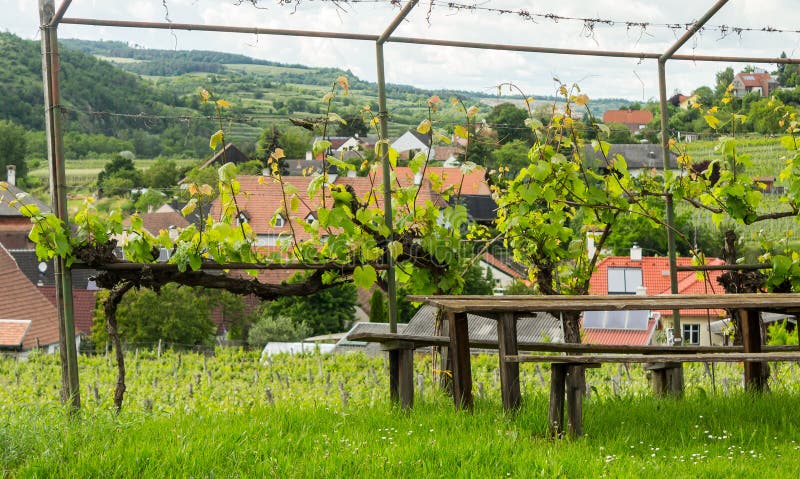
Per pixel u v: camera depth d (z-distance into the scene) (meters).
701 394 8.15
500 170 10.47
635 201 10.16
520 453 5.92
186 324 41.75
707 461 5.80
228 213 8.81
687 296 7.36
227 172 8.66
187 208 8.70
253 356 27.03
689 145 10.61
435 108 9.38
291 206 8.96
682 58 10.31
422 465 5.68
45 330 45.69
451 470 5.59
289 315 48.00
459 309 6.56
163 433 6.63
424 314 29.44
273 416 7.21
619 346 8.23
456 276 9.54
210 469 5.63
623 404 7.66
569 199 10.08
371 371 19.45
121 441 6.34
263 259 8.91
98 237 8.49
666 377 8.38
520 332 27.16
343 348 30.64
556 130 10.02
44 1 8.46
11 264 49.53
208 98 8.86
